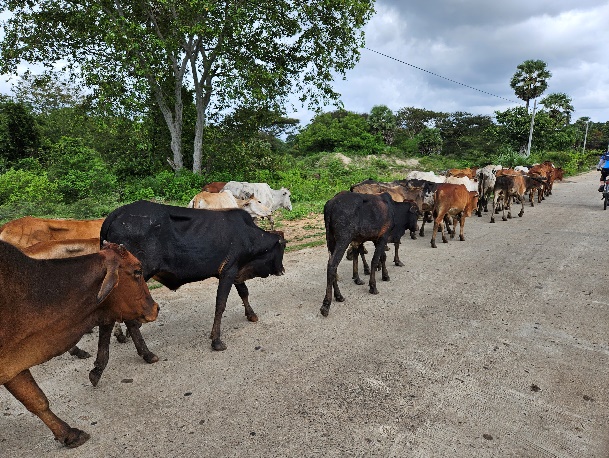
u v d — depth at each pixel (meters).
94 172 17.72
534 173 17.80
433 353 4.95
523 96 45.31
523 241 10.73
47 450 3.35
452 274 8.04
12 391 3.17
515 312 6.19
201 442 3.43
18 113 25.20
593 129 83.25
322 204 17.12
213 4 16.77
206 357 4.86
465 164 43.72
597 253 9.41
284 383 4.30
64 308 3.20
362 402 3.97
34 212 14.62
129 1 18.47
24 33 18.38
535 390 4.21
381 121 61.44
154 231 4.57
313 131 56.09
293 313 6.16
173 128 20.33
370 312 6.20
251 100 19.62
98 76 17.16
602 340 5.30
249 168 23.64
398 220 8.12
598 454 3.33
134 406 3.92
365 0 18.77
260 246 5.53
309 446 3.38
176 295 6.96
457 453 3.31
